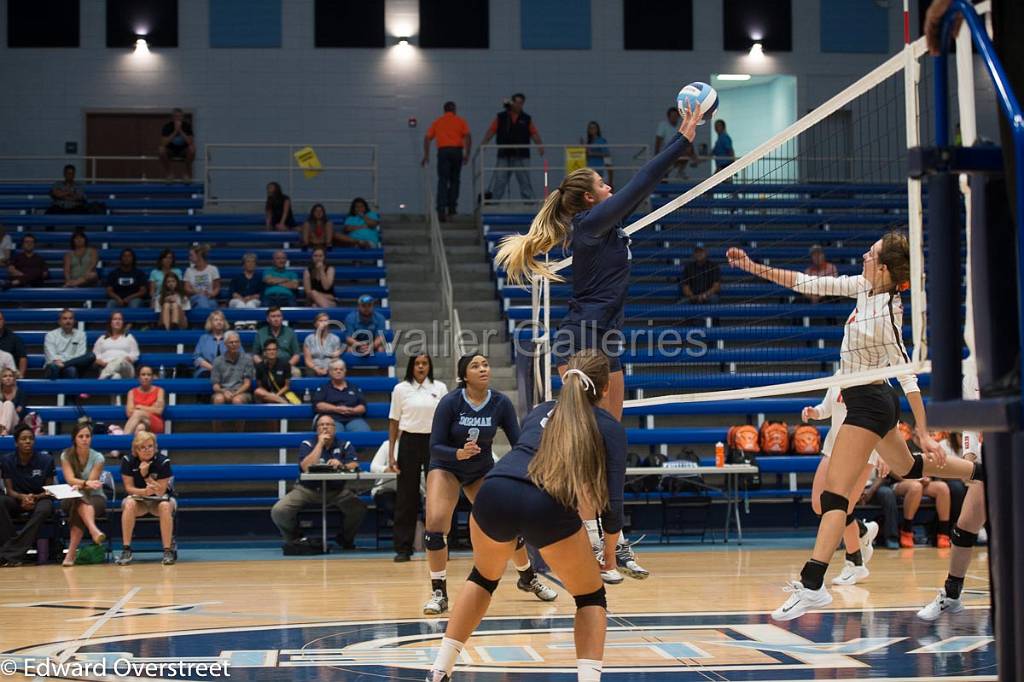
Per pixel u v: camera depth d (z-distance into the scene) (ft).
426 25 67.31
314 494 35.19
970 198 8.29
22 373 42.09
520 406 25.96
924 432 18.65
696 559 31.96
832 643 17.53
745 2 69.10
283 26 66.59
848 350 18.31
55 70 65.36
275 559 33.63
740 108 72.43
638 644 17.60
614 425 13.76
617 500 13.66
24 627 19.89
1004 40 7.74
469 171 66.95
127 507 32.76
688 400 20.86
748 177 67.15
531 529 12.43
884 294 18.16
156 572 30.32
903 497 35.73
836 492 17.71
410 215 61.00
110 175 65.46
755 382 36.91
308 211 64.18
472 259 54.80
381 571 29.81
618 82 68.23
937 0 7.93
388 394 43.57
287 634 18.89
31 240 50.62
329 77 66.74
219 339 42.83
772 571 28.76
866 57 69.62
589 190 17.16
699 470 35.32
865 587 25.12
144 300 48.73
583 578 12.66
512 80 67.67
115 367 41.57
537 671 15.31
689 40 68.74
